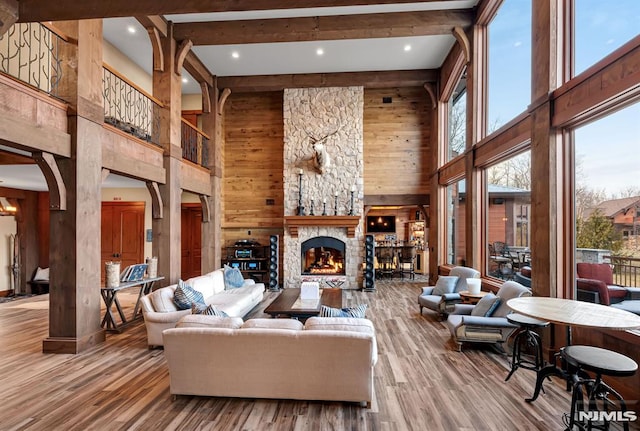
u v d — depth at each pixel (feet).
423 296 18.38
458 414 8.64
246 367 9.07
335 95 27.76
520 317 10.80
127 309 19.62
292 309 14.21
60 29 12.69
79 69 12.71
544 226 11.89
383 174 28.91
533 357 12.32
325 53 23.63
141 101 19.76
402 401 9.30
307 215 27.30
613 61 8.82
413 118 28.86
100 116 13.87
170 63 19.38
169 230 18.93
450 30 19.71
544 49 11.96
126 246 29.25
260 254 29.53
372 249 26.16
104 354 12.61
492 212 17.98
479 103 18.90
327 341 8.77
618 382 9.25
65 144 12.35
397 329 15.99
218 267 26.53
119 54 22.04
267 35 19.85
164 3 9.05
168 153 19.02
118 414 8.57
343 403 9.18
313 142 27.71
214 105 26.48
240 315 15.87
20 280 28.58
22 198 28.55
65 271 12.75
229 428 8.01
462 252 22.61
